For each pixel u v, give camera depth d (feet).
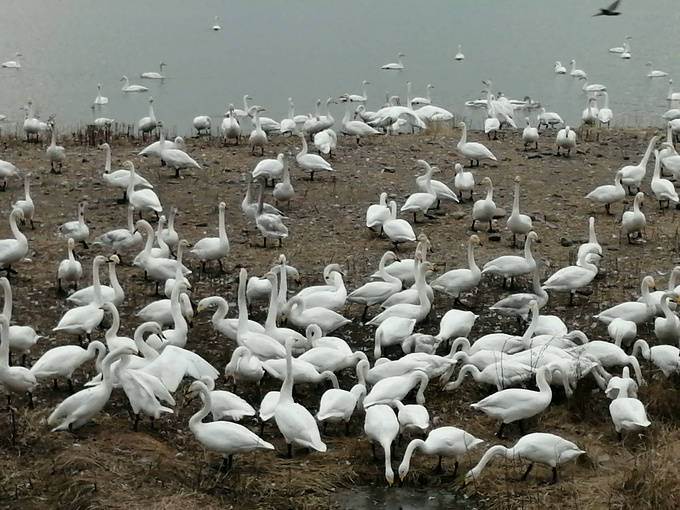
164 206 85.25
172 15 247.09
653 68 182.29
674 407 50.60
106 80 173.17
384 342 55.67
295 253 74.43
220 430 44.19
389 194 89.71
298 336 55.83
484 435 48.73
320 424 49.93
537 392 47.80
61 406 46.55
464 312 57.72
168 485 42.91
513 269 66.23
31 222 79.05
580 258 66.64
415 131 128.77
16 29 221.66
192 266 71.77
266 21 241.76
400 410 47.06
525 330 61.41
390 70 185.57
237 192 89.61
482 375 51.19
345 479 44.86
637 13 242.17
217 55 198.80
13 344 53.72
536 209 85.20
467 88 168.66
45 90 163.63
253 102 158.20
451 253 74.43
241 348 51.29
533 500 42.80
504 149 105.91
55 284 67.62
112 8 253.03
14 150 102.89
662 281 68.69
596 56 194.80
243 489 43.37
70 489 41.81
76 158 99.86
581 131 114.52
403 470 43.86
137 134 126.11
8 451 44.98
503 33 223.51
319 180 93.71
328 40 217.56
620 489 43.60
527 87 168.35
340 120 146.92
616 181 82.69
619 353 53.06
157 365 49.55
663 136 111.96
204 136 118.21
